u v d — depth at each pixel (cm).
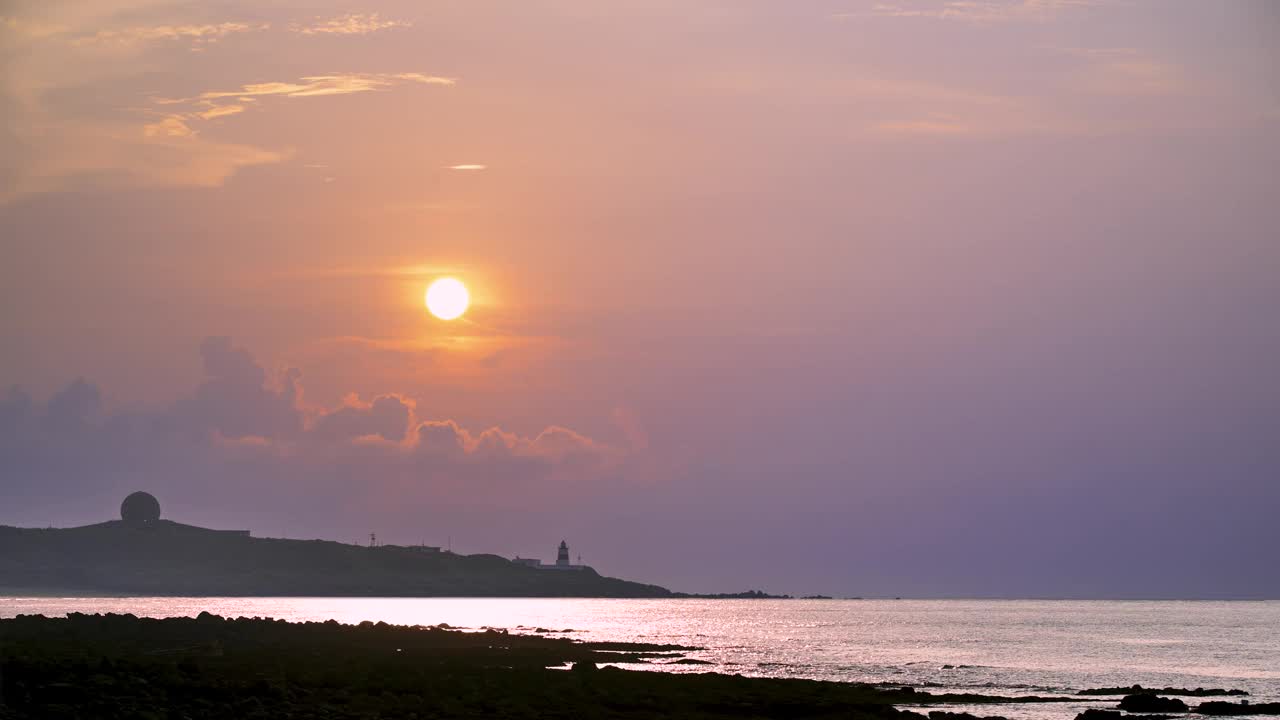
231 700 7962
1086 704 10950
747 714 9044
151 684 8181
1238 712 10381
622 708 9056
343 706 8181
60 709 7225
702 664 15338
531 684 10000
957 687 12631
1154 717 9875
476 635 17838
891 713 9281
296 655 11625
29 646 10475
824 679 13438
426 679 9600
